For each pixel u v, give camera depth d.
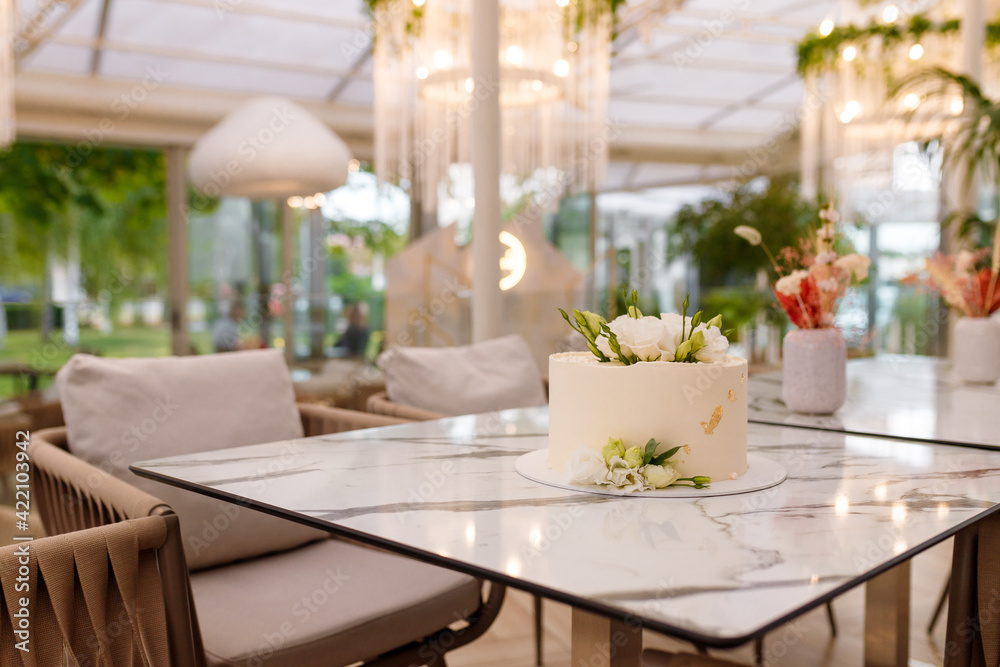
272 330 6.10
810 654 2.07
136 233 8.43
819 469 1.19
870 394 2.04
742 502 1.00
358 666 1.44
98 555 1.01
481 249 3.33
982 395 2.01
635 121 7.93
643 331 1.08
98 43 5.28
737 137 8.34
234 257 6.28
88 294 8.27
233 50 5.63
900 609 1.73
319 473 1.20
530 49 4.26
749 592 0.69
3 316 5.25
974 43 4.22
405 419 1.94
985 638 1.25
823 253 1.77
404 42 4.27
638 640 0.97
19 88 5.43
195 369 1.66
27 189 7.96
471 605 1.47
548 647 2.21
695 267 8.06
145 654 1.06
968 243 3.86
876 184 5.64
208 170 4.35
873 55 5.07
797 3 5.72
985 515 0.96
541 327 5.23
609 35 4.50
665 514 0.95
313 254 6.61
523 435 1.52
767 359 6.11
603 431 1.09
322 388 4.33
